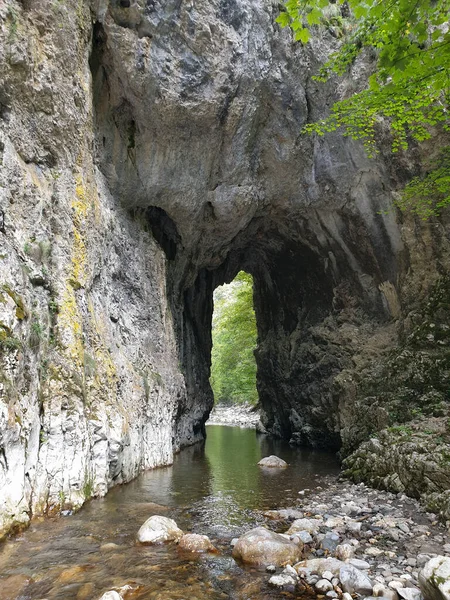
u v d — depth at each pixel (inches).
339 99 505.0
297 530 242.4
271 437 818.8
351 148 529.0
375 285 592.7
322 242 632.4
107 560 197.3
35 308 275.9
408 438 354.3
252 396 1291.8
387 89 303.6
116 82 423.2
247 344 1232.8
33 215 295.6
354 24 499.5
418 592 165.3
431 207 491.8
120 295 439.2
